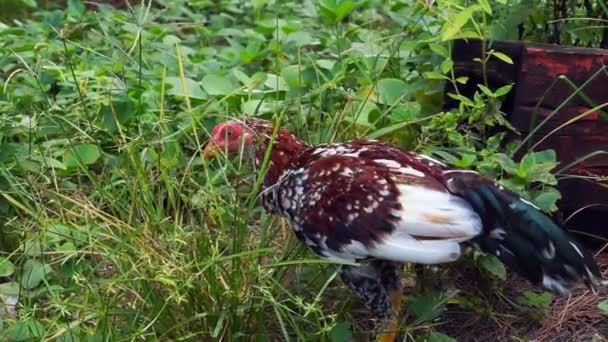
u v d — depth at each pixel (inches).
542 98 89.9
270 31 117.6
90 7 139.1
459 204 78.6
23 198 89.3
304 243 82.6
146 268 80.7
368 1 123.2
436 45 92.7
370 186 79.2
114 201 85.5
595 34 97.7
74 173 94.2
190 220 84.5
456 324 87.6
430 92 96.4
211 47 121.5
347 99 96.6
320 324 82.5
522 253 78.5
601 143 90.5
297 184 81.6
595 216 92.2
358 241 79.4
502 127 92.0
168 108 100.0
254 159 84.7
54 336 79.5
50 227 87.0
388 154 81.5
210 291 80.9
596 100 90.0
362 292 82.8
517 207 78.8
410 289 89.8
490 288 88.2
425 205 78.4
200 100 99.0
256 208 89.9
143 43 113.0
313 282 85.9
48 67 101.7
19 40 113.3
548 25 99.8
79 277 80.9
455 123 90.0
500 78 91.6
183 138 97.3
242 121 85.7
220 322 78.5
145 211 84.1
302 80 100.2
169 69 107.3
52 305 81.7
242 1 134.3
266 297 80.6
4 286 87.0
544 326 87.2
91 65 106.6
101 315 79.3
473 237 78.7
